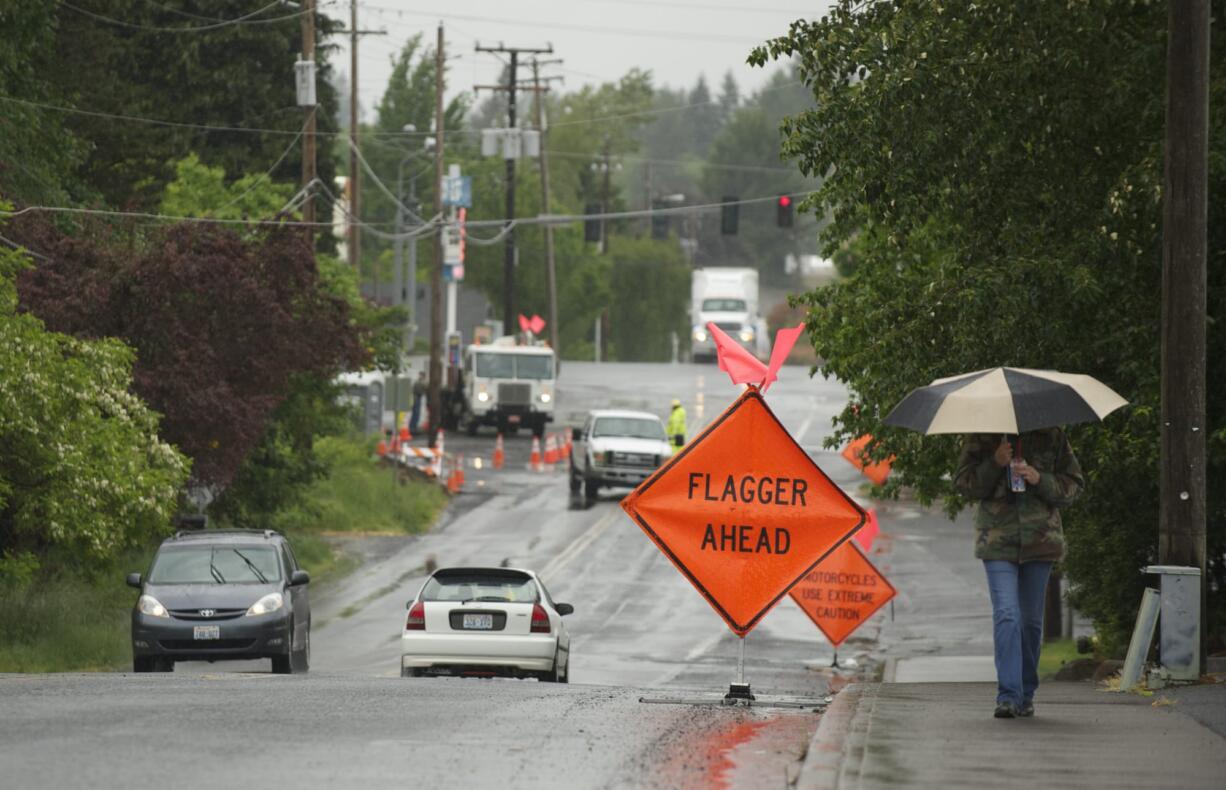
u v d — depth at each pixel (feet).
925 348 197.67
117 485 265.95
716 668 280.31
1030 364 191.21
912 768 92.12
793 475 129.49
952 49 187.01
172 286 341.41
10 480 264.93
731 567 129.59
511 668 211.82
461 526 478.18
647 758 98.02
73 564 321.11
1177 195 149.38
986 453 112.27
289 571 242.37
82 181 469.57
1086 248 185.57
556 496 539.29
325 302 369.50
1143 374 185.57
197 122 630.33
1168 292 149.69
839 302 229.45
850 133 189.57
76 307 334.65
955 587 386.73
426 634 212.23
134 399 290.76
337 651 297.33
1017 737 102.89
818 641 318.45
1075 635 328.49
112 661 268.21
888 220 199.41
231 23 619.26
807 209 214.28
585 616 344.28
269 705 121.70
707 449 129.90
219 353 350.23
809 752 97.81
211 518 402.31
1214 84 181.78
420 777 90.79
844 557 280.51
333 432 430.20
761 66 198.49
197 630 224.33
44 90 423.23
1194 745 100.12
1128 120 190.19
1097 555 220.84
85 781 87.30
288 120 636.48
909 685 148.66
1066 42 185.26
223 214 516.73
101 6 529.45
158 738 102.22
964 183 192.54
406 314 514.27
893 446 222.07
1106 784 87.97
